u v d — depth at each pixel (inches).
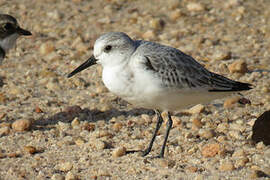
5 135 542.9
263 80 681.6
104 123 576.4
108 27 911.7
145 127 569.0
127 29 899.4
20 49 808.3
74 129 561.0
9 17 605.9
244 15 942.4
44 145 523.2
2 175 462.3
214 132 537.0
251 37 842.2
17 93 658.2
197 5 976.3
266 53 778.8
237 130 543.5
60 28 904.9
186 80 475.5
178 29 892.0
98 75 713.6
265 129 504.4
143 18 941.8
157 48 480.4
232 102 617.6
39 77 713.6
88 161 482.3
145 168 468.1
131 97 478.6
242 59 757.9
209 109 609.0
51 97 652.1
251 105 613.9
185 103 492.4
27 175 462.9
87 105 625.0
